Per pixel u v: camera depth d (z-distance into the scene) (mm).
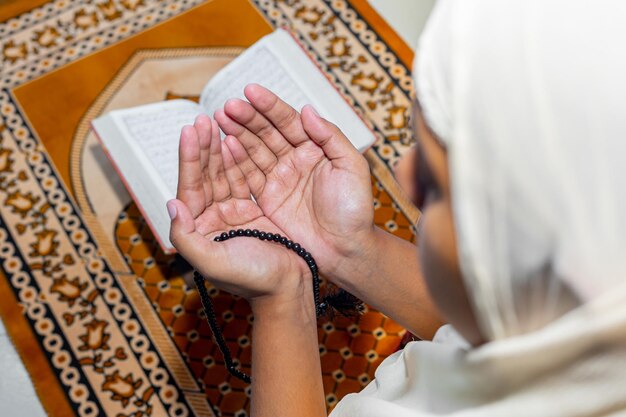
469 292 451
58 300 1683
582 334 419
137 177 1482
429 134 447
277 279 847
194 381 1603
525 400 484
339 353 1611
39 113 1896
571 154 379
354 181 875
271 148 890
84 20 2027
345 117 1513
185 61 1969
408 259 921
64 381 1606
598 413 468
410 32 2000
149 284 1695
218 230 887
